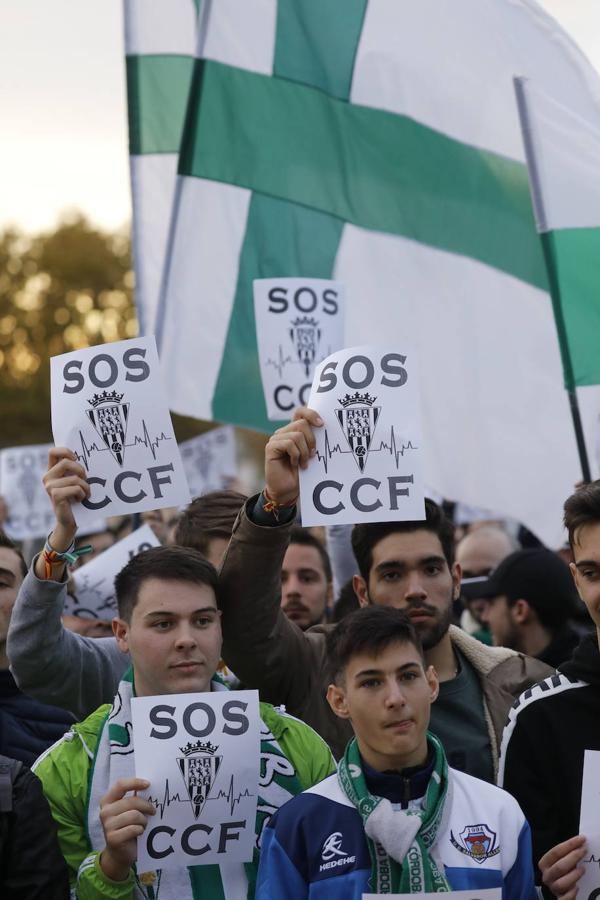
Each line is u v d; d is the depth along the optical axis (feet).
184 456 35.47
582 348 17.40
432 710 12.64
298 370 17.43
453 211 19.11
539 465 18.80
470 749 12.39
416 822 9.49
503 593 18.16
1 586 14.11
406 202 19.22
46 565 11.55
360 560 12.99
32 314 135.23
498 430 18.98
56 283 136.15
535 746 11.16
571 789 10.92
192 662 10.96
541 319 18.94
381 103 19.24
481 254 19.07
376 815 9.57
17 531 35.01
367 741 9.94
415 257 19.25
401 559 12.59
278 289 17.49
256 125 19.19
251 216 19.15
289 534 11.72
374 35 19.21
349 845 9.73
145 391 11.96
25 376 133.08
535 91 17.87
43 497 35.27
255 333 19.01
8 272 136.67
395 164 19.24
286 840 9.89
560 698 11.23
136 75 20.43
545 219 17.63
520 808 10.64
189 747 10.42
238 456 72.49
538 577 17.97
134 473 11.85
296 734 11.50
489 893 9.19
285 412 17.39
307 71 19.31
